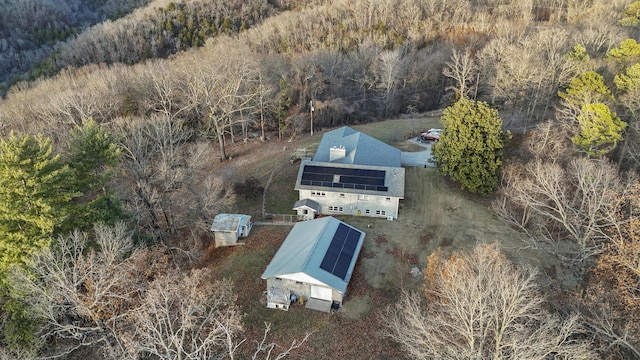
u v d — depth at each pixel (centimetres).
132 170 4409
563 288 3753
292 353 3388
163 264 3522
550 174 3781
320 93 8294
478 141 4753
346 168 4991
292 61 8594
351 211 4919
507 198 4903
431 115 8006
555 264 4109
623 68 5928
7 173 3144
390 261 4253
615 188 3678
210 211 4612
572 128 5069
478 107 4766
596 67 6041
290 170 5884
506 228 4619
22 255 3192
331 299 3784
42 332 3322
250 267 4256
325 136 6025
